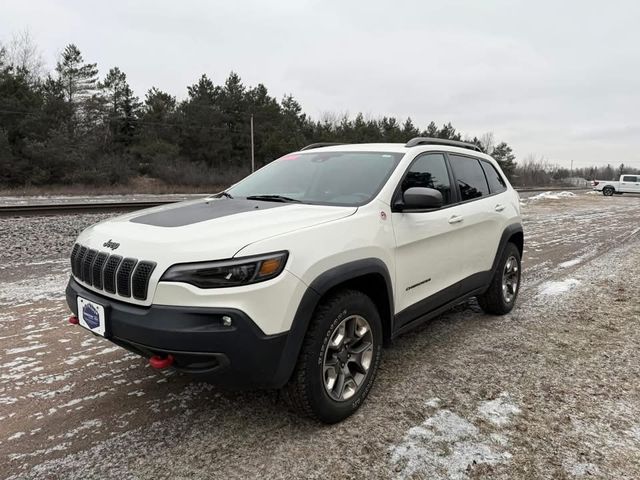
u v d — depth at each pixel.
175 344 2.34
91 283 2.78
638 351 4.12
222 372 2.42
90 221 11.65
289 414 3.03
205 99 46.28
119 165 37.19
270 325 2.46
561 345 4.24
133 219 3.02
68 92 41.69
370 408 3.11
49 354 3.88
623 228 13.37
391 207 3.31
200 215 2.97
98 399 3.18
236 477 2.42
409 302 3.48
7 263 7.18
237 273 2.38
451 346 4.18
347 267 2.78
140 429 2.84
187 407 3.10
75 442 2.70
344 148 4.13
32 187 31.89
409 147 3.83
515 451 2.66
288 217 2.87
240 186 4.11
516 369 3.72
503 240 4.78
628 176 37.91
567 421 2.97
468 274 4.27
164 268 2.41
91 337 4.26
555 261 8.16
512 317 5.03
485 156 5.00
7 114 33.72
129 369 3.63
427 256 3.62
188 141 45.84
